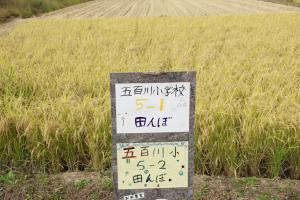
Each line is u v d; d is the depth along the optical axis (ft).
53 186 14.64
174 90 9.53
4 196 14.34
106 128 16.26
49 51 35.55
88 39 41.63
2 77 24.64
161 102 9.59
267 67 27.12
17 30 51.13
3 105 19.79
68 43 39.17
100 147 16.20
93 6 114.32
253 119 16.35
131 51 34.22
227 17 64.08
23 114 17.22
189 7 105.91
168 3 122.83
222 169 16.26
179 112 9.70
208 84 21.08
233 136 15.58
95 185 14.52
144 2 129.59
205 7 104.99
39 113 17.46
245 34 44.29
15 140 16.37
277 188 14.35
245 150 15.81
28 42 39.86
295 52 33.55
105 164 16.20
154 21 58.49
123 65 27.25
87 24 56.18
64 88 22.82
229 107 17.04
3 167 16.46
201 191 14.07
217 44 37.73
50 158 16.31
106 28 51.08
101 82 23.32
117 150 9.86
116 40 40.60
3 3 82.23
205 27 51.39
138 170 10.05
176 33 45.52
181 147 9.96
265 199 13.56
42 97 21.68
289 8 98.99
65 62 29.55
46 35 46.42
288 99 18.43
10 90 22.45
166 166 10.08
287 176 16.39
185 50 33.22
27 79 24.26
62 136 16.25
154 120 9.69
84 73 25.35
